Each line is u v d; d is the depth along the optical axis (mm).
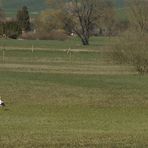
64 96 100938
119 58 155625
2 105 82500
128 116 76812
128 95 103500
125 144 50781
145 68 147000
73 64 179750
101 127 63688
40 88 110688
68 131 58750
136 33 151250
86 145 50125
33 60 195375
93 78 133125
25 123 65375
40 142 51125
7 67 160750
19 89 108062
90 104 91938
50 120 70062
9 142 50812
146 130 60781
